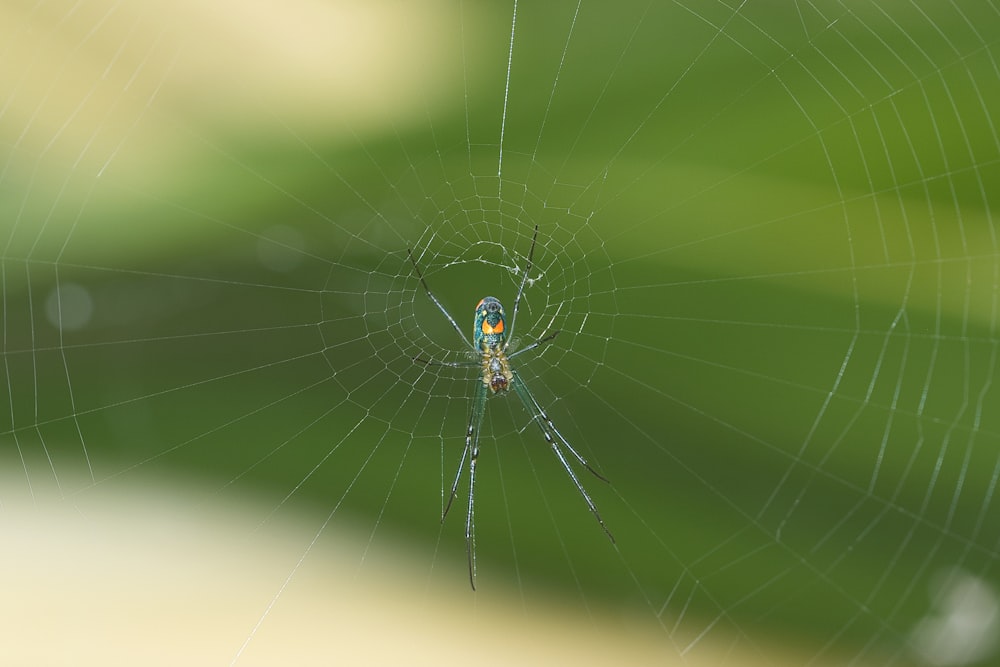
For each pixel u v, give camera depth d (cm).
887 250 27
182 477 27
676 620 27
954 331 27
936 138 27
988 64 27
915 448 27
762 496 27
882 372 27
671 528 27
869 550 27
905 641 27
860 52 27
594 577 27
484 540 27
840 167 27
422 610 27
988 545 27
